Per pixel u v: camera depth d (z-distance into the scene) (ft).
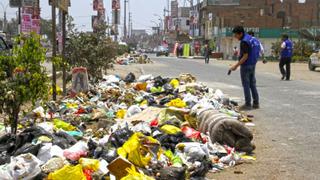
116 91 44.52
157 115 30.19
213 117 27.63
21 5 57.52
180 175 19.93
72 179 18.10
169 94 44.55
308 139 30.19
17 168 18.16
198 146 23.59
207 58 143.23
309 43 190.70
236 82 69.36
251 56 42.06
